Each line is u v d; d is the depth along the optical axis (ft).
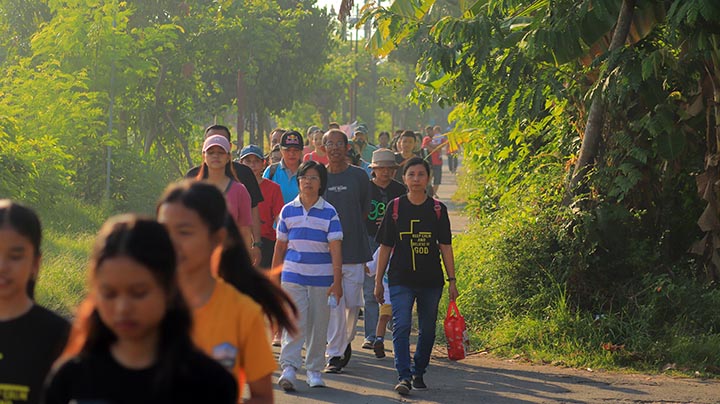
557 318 67.10
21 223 23.36
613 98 67.62
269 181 67.82
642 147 70.44
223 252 26.43
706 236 69.67
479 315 72.84
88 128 136.46
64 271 77.15
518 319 69.51
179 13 183.83
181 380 18.57
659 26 70.74
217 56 192.03
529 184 80.79
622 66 66.13
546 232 71.46
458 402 52.75
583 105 75.92
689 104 69.26
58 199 122.01
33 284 25.17
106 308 18.38
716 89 66.90
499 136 98.73
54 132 131.13
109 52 139.95
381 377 59.31
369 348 68.74
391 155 68.95
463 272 86.02
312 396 53.62
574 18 68.80
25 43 172.04
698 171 72.18
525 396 54.24
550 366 62.49
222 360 24.20
